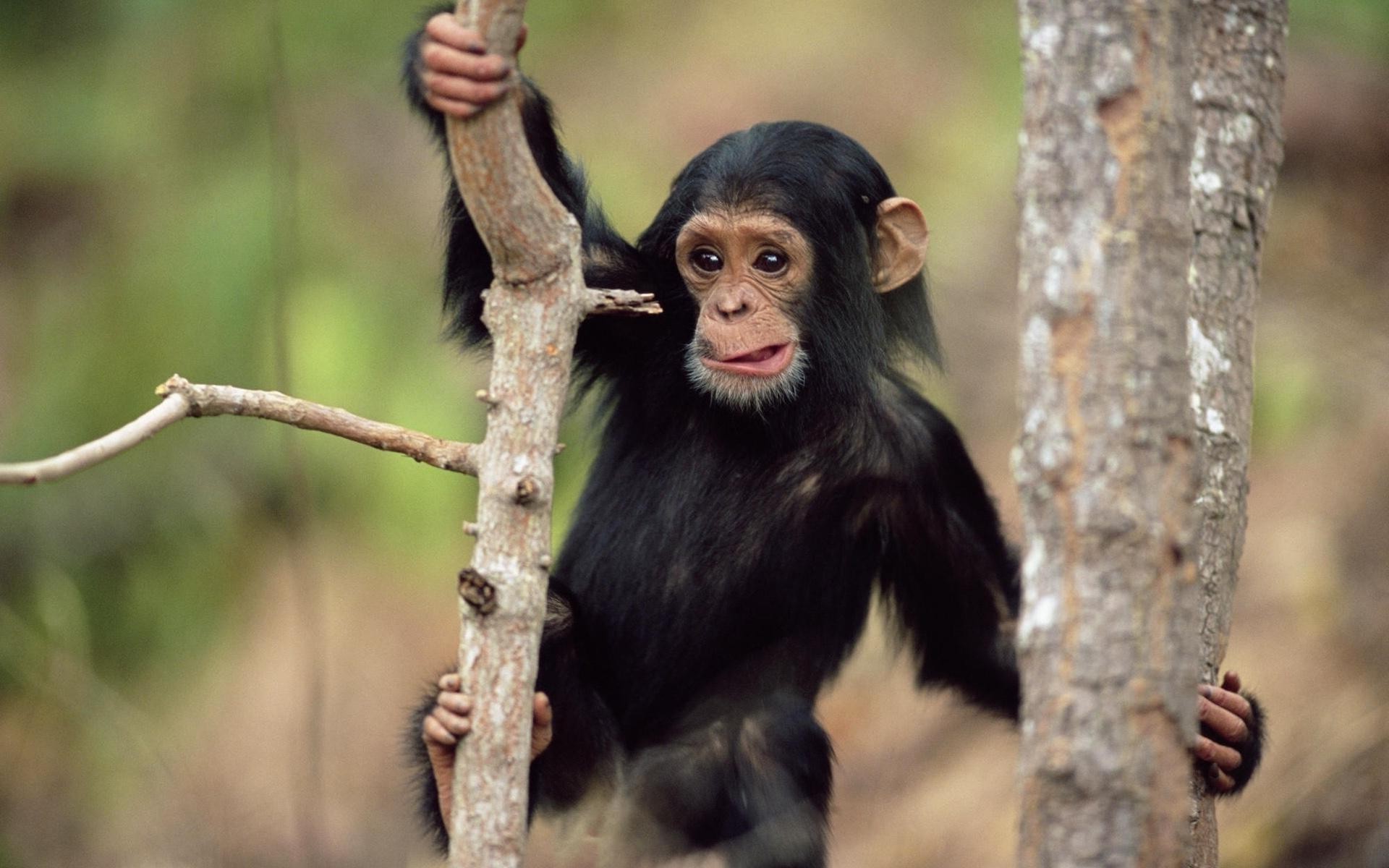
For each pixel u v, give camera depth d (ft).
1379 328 50.11
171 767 53.47
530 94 28.02
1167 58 17.84
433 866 36.37
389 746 57.67
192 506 63.21
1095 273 17.67
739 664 32.19
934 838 48.60
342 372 60.95
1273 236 52.06
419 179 67.97
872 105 70.33
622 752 32.27
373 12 70.90
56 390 65.41
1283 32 26.96
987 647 34.12
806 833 30.60
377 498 62.03
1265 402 51.52
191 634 62.18
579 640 31.68
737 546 31.81
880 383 32.81
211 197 65.77
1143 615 17.62
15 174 70.95
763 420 31.50
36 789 53.83
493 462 20.22
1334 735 42.47
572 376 33.47
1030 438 18.04
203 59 70.18
